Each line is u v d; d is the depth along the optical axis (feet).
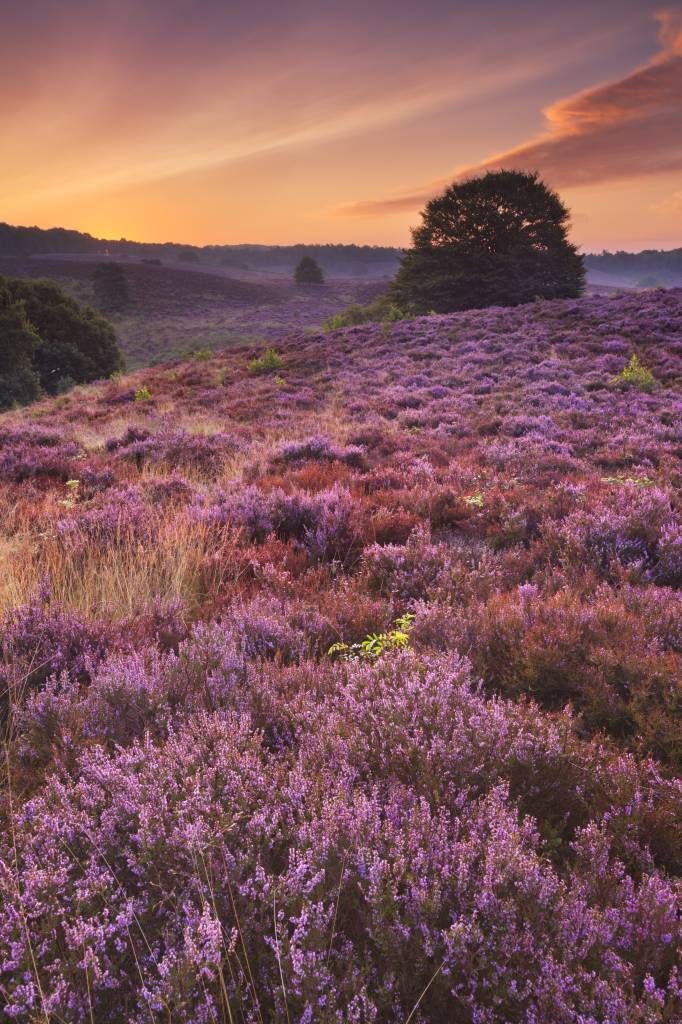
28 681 11.81
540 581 17.26
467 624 13.53
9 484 29.89
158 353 280.31
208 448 38.29
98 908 6.46
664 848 7.89
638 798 8.10
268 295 466.29
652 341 75.51
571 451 37.09
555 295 143.13
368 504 24.49
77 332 177.27
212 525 21.43
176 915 6.10
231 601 15.93
